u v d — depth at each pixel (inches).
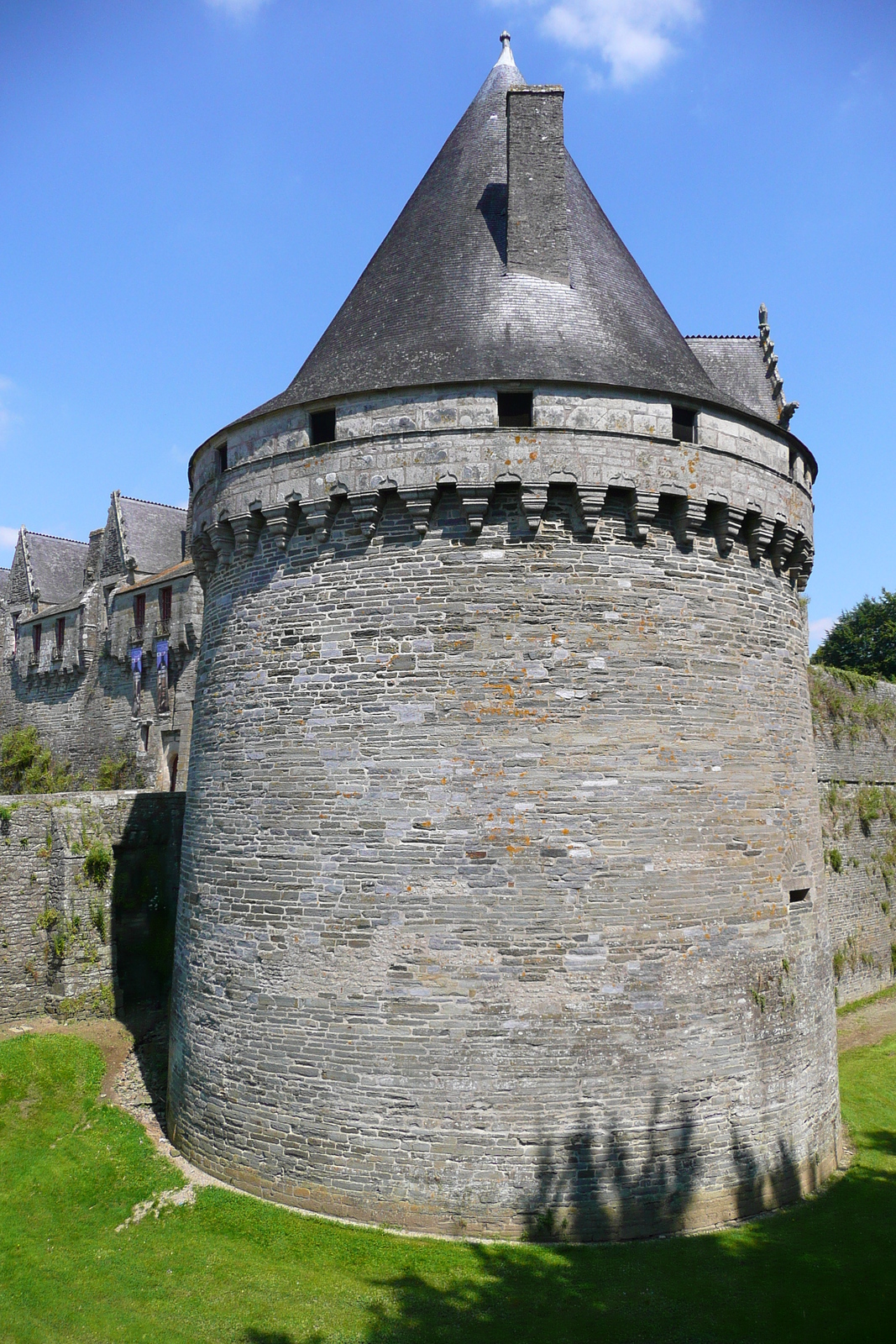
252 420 559.2
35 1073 683.4
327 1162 475.2
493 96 679.7
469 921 468.8
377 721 494.9
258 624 547.8
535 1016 462.3
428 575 497.0
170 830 925.8
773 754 545.3
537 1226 449.1
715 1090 484.1
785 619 575.8
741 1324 385.4
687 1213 467.8
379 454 504.1
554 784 477.4
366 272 660.7
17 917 842.2
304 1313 395.9
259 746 533.0
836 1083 579.8
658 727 495.8
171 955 903.7
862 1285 415.5
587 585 494.6
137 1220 483.5
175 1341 382.3
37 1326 395.2
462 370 517.0
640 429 506.6
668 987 477.7
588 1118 458.6
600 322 577.6
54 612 1667.1
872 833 1046.4
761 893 520.7
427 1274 419.5
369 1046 473.1
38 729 1701.5
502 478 487.8
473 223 617.0
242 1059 511.5
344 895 488.4
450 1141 456.8
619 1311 393.7
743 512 534.0
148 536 1578.5
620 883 475.8
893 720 1123.9
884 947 1030.4
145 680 1417.3
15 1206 509.0
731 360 893.8
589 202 660.1
